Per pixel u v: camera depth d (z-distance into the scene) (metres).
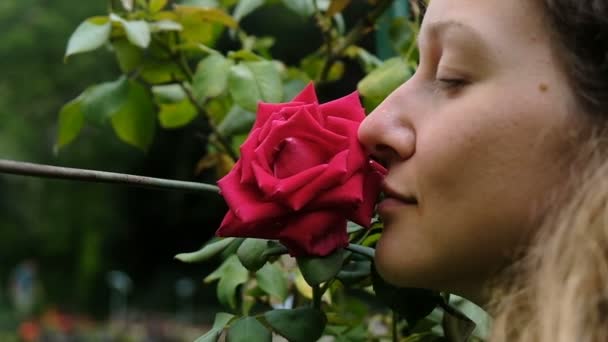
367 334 0.96
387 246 0.63
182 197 14.20
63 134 1.02
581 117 0.57
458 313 0.76
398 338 0.93
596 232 0.54
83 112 0.99
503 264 0.60
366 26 1.08
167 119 1.12
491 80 0.58
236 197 0.64
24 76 12.82
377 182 0.66
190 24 1.02
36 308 12.46
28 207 13.93
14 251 14.06
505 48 0.58
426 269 0.61
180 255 0.81
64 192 14.08
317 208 0.65
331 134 0.64
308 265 0.67
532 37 0.58
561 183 0.57
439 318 0.87
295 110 0.67
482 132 0.58
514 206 0.58
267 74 0.92
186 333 11.44
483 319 0.79
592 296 0.54
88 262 14.22
